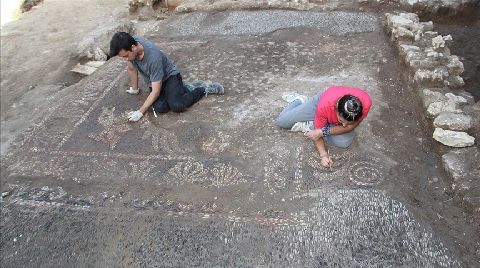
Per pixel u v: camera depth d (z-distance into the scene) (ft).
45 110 12.43
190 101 11.34
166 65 11.23
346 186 8.64
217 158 9.71
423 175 8.84
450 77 11.16
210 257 7.64
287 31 15.20
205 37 15.49
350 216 8.00
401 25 13.48
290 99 11.19
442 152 9.25
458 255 7.26
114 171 9.75
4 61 17.98
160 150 10.18
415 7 16.56
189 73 13.19
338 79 12.12
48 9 22.49
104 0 22.94
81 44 18.30
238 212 8.38
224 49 14.42
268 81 12.35
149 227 8.30
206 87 11.70
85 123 11.46
